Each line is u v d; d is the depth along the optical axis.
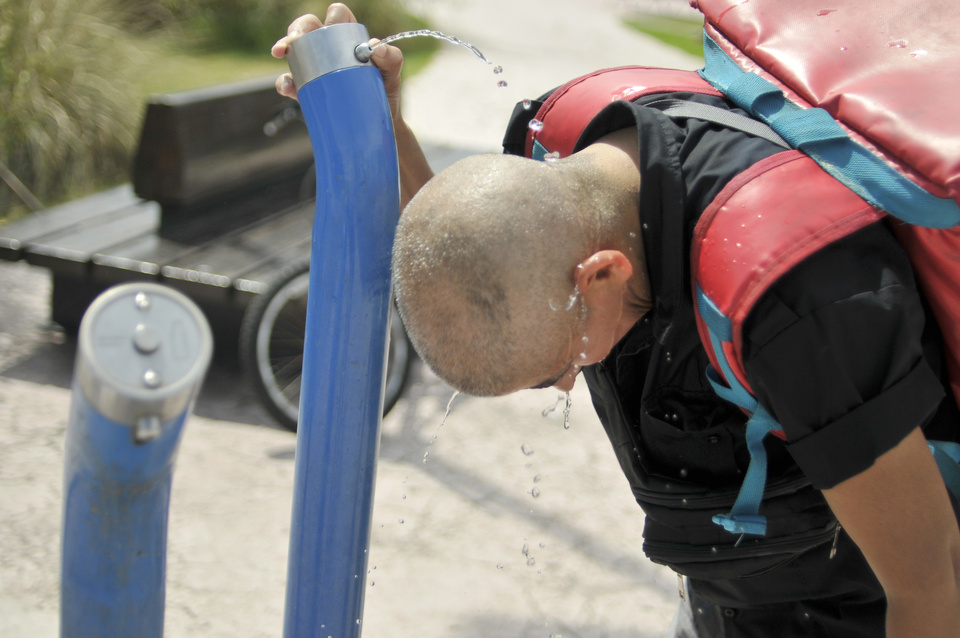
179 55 8.23
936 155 0.88
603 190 1.05
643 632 2.40
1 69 5.22
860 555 1.29
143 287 0.57
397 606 2.43
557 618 2.44
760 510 1.21
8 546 2.49
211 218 4.06
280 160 4.66
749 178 0.96
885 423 0.90
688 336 1.11
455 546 2.70
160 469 0.61
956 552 0.99
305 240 3.86
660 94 1.18
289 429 3.24
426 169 1.39
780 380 0.91
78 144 5.21
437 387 3.67
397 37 1.01
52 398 3.32
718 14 1.24
